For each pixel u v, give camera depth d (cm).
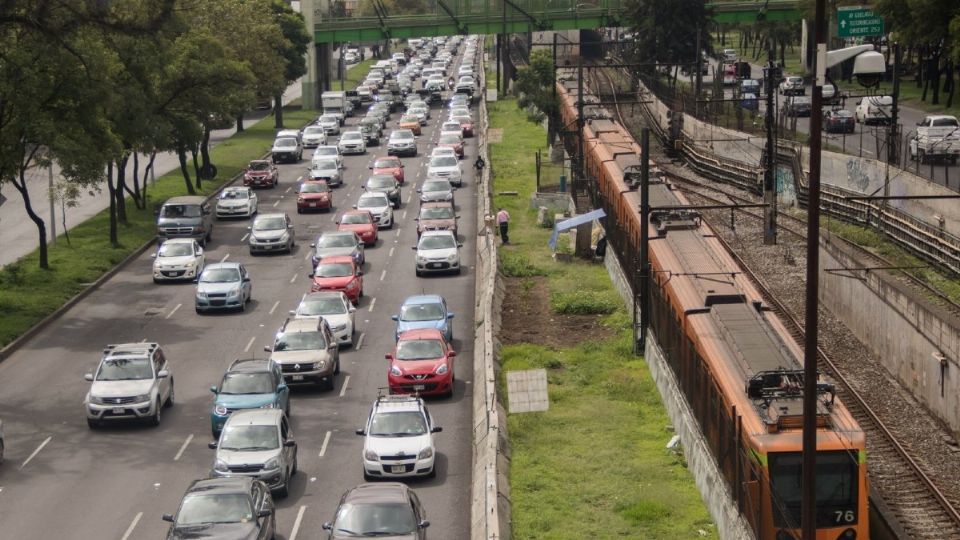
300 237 8912
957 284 6419
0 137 6900
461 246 8288
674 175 10281
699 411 4150
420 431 4247
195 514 3412
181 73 9731
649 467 4212
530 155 12638
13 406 5209
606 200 7850
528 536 3609
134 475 4362
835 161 9000
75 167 7712
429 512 3909
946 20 10844
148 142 9238
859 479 3278
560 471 4194
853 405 4891
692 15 14362
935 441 4500
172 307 6944
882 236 7731
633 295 5962
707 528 3666
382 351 5966
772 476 3250
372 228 8506
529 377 4588
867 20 9388
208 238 8844
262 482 3709
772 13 15175
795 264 7219
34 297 6938
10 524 3912
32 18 6425
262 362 4872
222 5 13725
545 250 8181
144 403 4856
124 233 8956
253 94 12050
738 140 10500
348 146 13375
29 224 9600
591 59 17562
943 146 8969
